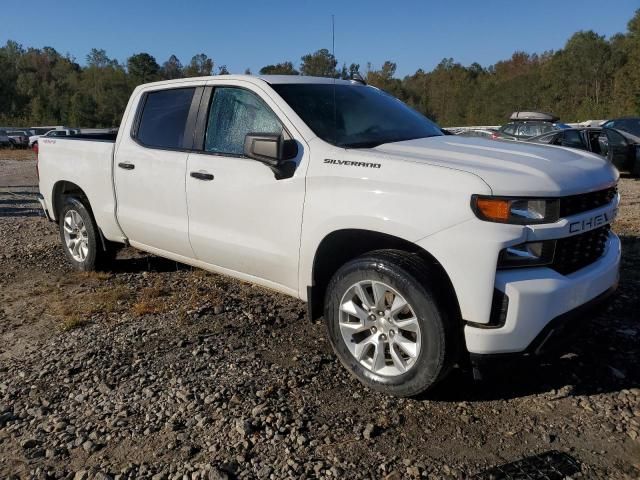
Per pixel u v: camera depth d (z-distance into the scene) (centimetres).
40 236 795
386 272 311
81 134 613
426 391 312
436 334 297
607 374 348
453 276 292
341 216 330
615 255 344
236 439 289
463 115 8462
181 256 467
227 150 411
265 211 378
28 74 10188
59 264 628
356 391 335
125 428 303
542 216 290
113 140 545
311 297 363
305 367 365
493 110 7938
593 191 315
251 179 384
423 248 300
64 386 349
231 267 423
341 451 279
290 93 396
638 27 5194
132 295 509
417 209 302
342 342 344
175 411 317
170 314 460
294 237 362
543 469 264
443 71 9125
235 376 354
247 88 409
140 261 611
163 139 463
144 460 276
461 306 293
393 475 261
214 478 260
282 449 281
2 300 516
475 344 291
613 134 1365
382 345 327
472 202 287
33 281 571
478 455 275
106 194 517
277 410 315
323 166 345
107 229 529
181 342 402
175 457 278
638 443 282
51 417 317
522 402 321
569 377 346
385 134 392
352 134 379
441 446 283
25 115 8519
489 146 359
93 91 9600
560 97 7394
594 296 315
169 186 448
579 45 7181
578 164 329
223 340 407
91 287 539
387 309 322
